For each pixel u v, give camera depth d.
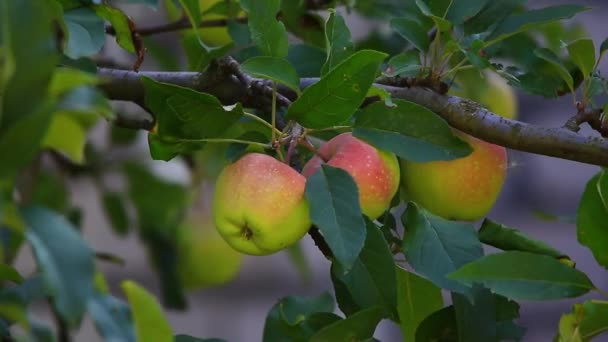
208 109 2.18
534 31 2.46
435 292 2.28
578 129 2.26
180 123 2.19
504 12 2.30
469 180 2.27
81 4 2.24
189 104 2.18
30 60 1.97
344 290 2.25
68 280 1.95
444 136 2.19
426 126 2.19
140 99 2.32
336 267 2.20
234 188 2.18
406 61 2.29
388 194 2.21
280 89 2.29
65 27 2.15
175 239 2.60
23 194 2.48
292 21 2.49
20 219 1.96
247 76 2.27
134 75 2.31
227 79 2.29
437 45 2.27
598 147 2.21
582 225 2.24
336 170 2.17
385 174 2.21
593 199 2.24
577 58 2.27
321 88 2.16
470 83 2.44
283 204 2.17
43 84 1.97
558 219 2.37
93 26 2.21
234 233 2.18
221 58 2.27
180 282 2.61
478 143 2.28
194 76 2.30
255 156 2.19
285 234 2.18
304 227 2.18
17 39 1.96
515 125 2.23
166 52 2.60
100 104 1.98
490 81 2.45
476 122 2.24
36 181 2.55
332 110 2.17
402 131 2.20
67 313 1.95
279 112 2.29
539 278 2.18
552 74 2.37
